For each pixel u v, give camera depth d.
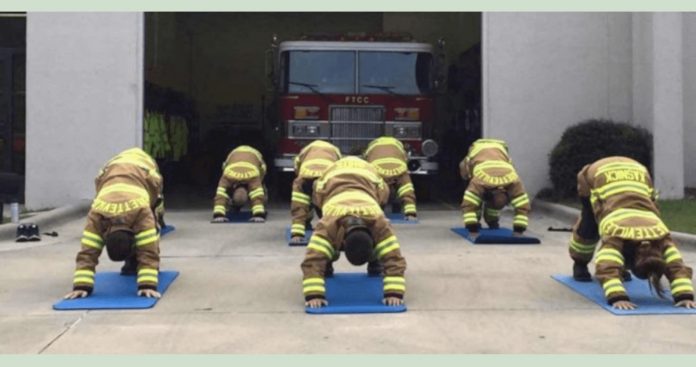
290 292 7.56
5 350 5.64
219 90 25.41
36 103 14.53
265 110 21.97
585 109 15.03
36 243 10.72
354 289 7.57
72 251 9.99
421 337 5.98
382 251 6.96
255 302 7.15
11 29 15.50
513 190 10.54
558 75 15.02
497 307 6.94
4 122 15.48
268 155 21.39
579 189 7.83
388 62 14.87
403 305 6.88
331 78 14.76
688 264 8.83
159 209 11.30
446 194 18.42
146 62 18.38
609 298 6.85
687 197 14.55
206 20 25.27
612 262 6.90
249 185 12.97
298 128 14.67
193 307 6.95
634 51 14.92
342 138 14.75
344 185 7.33
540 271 8.54
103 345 5.77
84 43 14.56
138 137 14.65
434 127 15.17
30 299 7.26
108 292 7.44
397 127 14.77
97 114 14.59
